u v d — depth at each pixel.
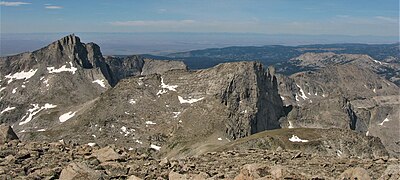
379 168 29.52
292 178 22.69
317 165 30.66
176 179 23.12
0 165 25.05
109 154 27.86
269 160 32.66
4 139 32.38
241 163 30.84
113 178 23.25
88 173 21.70
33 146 30.53
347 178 23.72
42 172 23.02
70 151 29.61
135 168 25.31
